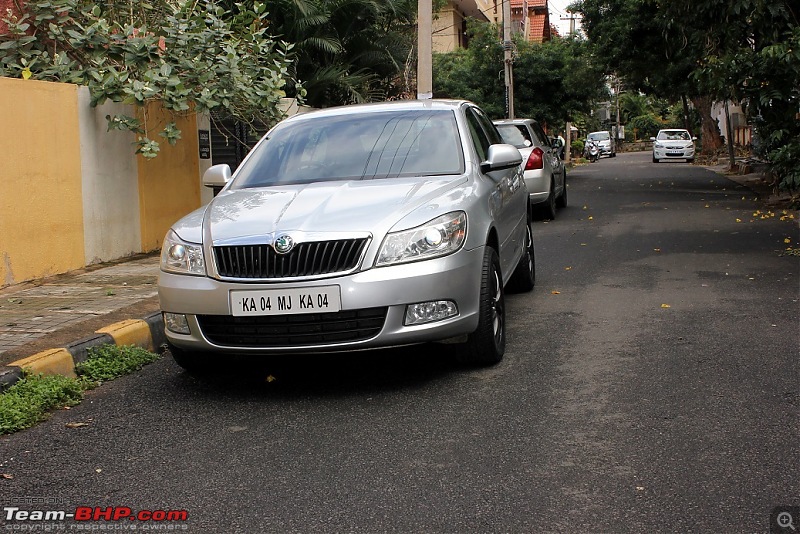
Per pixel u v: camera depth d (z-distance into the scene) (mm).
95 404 5398
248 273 5105
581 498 3684
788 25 11336
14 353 5949
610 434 4449
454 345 6336
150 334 6941
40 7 10195
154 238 11266
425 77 16844
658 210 16438
